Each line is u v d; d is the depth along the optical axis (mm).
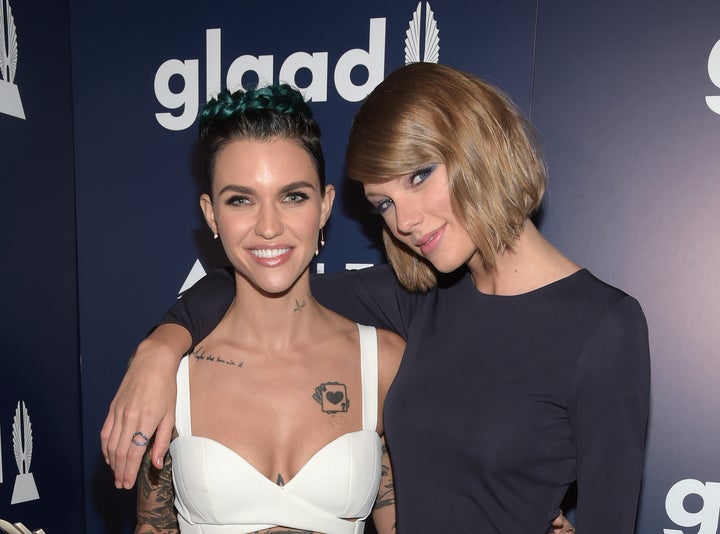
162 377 1212
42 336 2107
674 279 1787
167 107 2143
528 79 1852
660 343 1806
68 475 2242
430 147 1149
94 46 2191
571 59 1819
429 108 1155
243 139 1250
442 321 1398
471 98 1170
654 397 1814
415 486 1350
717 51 1727
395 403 1380
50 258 2133
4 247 1937
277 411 1405
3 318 1938
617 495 1172
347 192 2012
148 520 1419
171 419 1217
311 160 1297
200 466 1344
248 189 1243
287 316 1443
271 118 1257
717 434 1777
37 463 2096
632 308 1188
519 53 1854
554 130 1841
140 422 1159
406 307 1536
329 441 1404
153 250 2193
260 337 1451
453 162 1151
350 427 1430
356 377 1465
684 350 1790
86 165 2230
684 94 1753
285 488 1347
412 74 1210
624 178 1803
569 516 1924
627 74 1786
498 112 1188
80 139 2229
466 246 1239
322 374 1447
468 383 1293
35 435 2084
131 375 1219
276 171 1241
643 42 1771
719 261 1756
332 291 1617
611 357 1165
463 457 1278
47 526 2146
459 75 1199
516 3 1849
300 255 1303
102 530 2322
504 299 1302
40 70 2078
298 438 1396
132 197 2199
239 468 1338
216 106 1285
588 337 1188
